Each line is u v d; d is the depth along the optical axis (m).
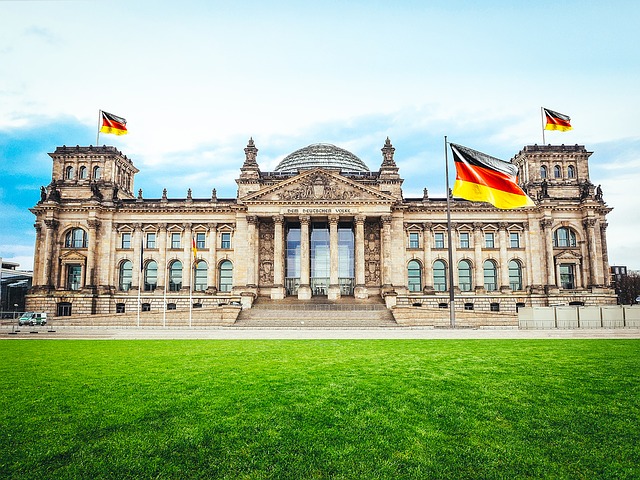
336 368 25.55
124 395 19.39
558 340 40.31
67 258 104.62
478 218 106.88
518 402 18.02
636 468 12.41
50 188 108.06
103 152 108.88
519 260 106.19
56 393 19.73
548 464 12.66
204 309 81.25
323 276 106.19
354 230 105.12
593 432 14.88
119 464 12.73
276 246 99.12
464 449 13.65
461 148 51.16
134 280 105.12
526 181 108.50
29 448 13.76
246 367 26.09
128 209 107.12
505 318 77.31
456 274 105.75
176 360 28.97
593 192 105.50
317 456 13.23
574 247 103.94
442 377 22.56
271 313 84.38
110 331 60.66
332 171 100.50
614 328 68.38
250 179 105.38
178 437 14.58
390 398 18.77
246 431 15.11
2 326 79.69
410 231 107.94
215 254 106.31
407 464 12.72
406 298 101.06
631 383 20.91
